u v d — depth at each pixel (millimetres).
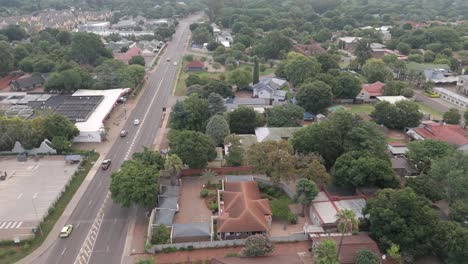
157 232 78625
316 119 141000
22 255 75062
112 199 89188
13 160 110750
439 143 102500
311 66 173250
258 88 161500
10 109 139750
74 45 196500
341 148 102625
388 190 78438
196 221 85875
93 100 146875
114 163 110125
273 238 78938
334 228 79812
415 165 102250
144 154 98438
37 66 185250
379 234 74312
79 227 83312
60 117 118625
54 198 92875
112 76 166125
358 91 158750
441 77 187375
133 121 139500
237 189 91938
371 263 66438
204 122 121750
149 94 168875
